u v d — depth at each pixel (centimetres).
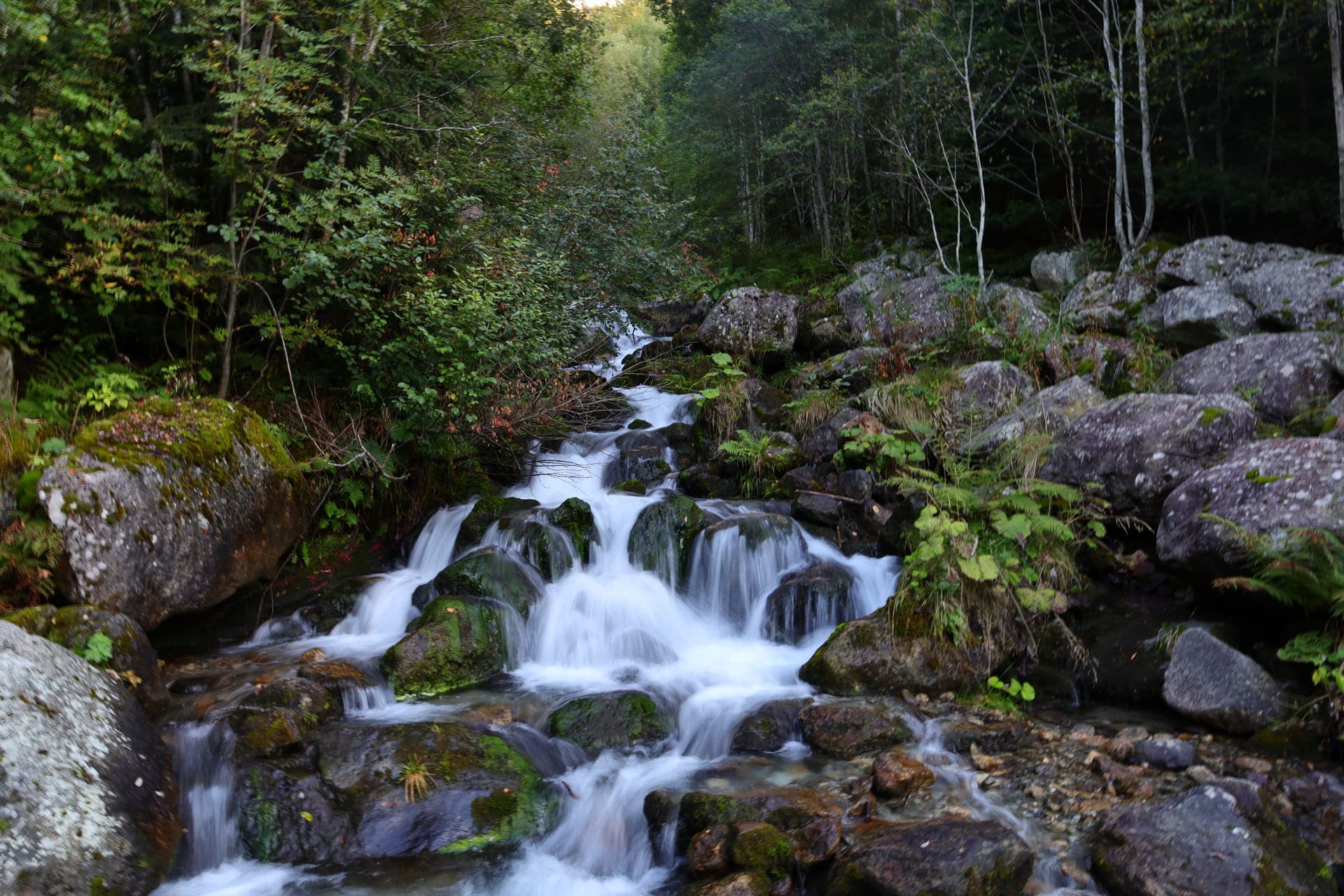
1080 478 652
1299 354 691
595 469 912
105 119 634
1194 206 1316
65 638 469
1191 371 758
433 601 603
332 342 712
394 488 777
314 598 677
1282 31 1141
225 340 704
